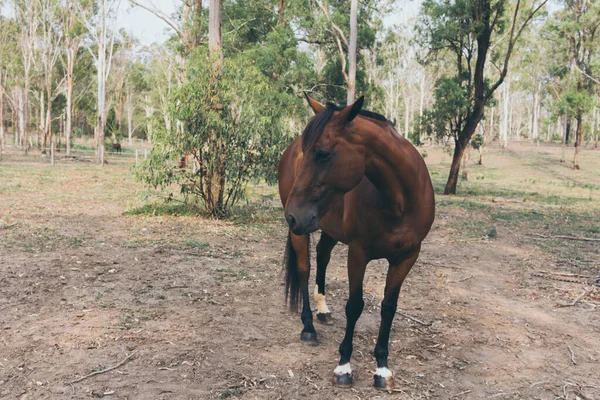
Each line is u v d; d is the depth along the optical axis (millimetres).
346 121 2799
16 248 6938
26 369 3490
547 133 83125
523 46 41312
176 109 9867
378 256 3291
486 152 52125
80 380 3367
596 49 34094
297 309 4426
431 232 10469
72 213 10461
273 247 8086
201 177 10453
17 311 4582
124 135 72438
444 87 19453
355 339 4348
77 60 40375
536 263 7762
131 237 8172
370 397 3326
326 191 2811
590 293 6109
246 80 10562
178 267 6414
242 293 5496
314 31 23234
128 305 4879
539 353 4238
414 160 3141
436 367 3869
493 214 13586
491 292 6117
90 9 30547
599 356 4211
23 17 37219
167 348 3924
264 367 3697
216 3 10867
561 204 17531
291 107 20797
